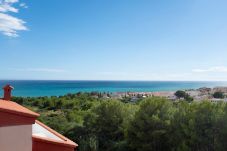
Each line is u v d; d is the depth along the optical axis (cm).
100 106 4609
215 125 3391
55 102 8462
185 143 3434
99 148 4397
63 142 1063
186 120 3612
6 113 827
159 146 3828
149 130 3856
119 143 4153
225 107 3456
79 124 4784
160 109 3934
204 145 3409
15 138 845
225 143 3334
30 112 902
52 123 4819
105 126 4556
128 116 4509
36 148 998
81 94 13088
